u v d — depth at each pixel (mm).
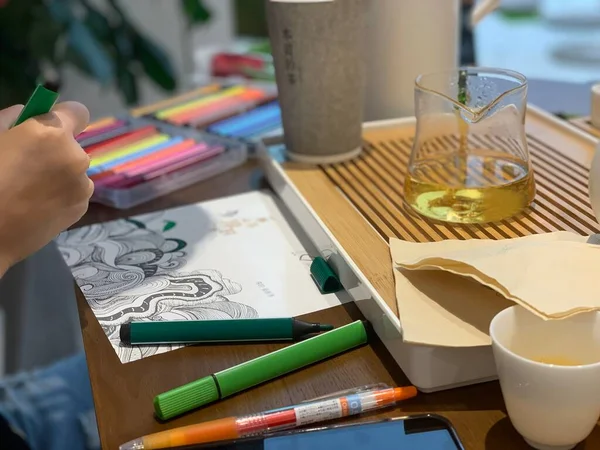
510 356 369
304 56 666
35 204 463
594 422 384
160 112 944
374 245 548
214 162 791
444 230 563
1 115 520
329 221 590
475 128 640
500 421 418
